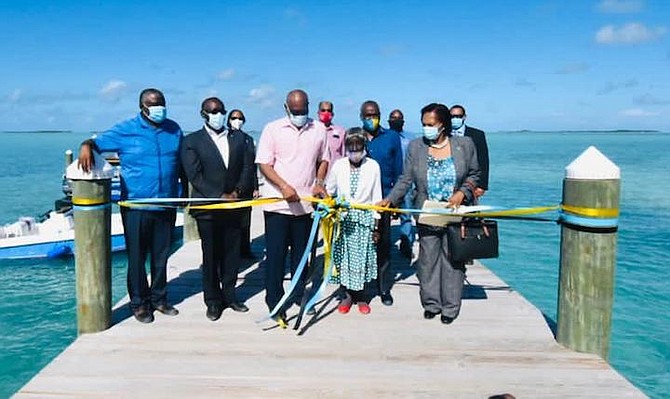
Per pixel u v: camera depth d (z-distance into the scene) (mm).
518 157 66688
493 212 4227
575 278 3904
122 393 3305
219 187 4457
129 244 4375
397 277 6039
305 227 4504
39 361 7020
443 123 4305
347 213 4582
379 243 4949
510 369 3662
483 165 5922
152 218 4379
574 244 3887
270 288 4430
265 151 4309
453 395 3318
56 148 107938
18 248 12391
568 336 3984
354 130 4523
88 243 4145
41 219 14539
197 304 4953
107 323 4293
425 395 3316
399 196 4527
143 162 4324
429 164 4387
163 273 4598
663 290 9820
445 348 3994
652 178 34031
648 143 147000
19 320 8625
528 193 27062
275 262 4398
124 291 10180
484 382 3482
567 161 57188
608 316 3883
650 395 5754
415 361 3775
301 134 4309
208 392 3326
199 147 4402
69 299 9828
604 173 3750
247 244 6738
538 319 4605
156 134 4371
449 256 4406
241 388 3379
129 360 3748
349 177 4605
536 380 3512
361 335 4234
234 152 4465
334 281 4754
